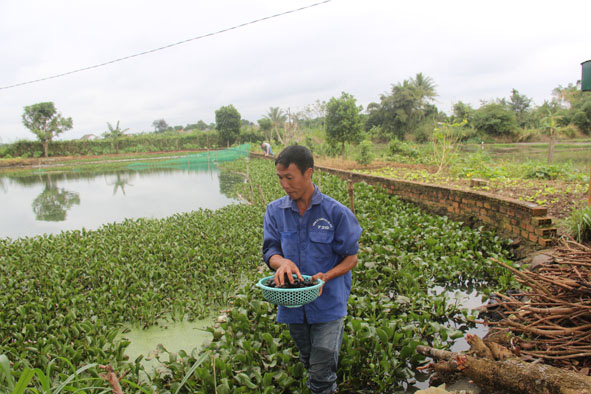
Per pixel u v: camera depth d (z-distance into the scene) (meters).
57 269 6.03
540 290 3.24
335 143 19.31
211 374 3.03
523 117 39.41
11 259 6.84
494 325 3.90
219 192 15.96
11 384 1.85
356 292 4.62
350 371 3.17
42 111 42.44
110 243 7.54
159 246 6.91
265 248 2.69
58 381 3.30
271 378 2.99
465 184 9.75
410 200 9.13
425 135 37.16
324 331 2.49
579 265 3.25
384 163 16.31
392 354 3.33
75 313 4.62
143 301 4.79
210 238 7.30
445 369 3.08
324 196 2.54
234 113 49.50
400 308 4.36
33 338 4.11
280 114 46.25
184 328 4.53
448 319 4.25
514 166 11.73
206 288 5.38
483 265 5.36
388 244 6.06
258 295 4.62
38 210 13.91
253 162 25.70
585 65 5.68
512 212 5.94
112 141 46.84
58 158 41.81
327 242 2.49
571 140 27.64
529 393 2.46
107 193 17.39
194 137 50.56
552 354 2.88
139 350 4.07
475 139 30.72
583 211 5.24
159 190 17.47
